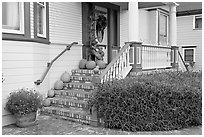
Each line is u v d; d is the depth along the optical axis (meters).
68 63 7.80
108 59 9.55
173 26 9.97
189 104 5.25
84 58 8.43
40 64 6.40
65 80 7.38
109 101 5.03
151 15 11.40
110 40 9.62
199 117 5.37
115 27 9.92
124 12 10.25
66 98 6.75
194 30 12.95
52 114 6.10
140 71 7.27
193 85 5.97
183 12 13.14
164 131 4.89
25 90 5.66
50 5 7.21
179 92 5.13
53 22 7.32
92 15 8.75
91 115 5.39
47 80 6.87
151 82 5.34
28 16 5.79
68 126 5.23
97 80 5.64
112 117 5.06
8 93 5.31
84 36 8.48
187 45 13.20
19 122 5.14
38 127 5.15
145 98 4.95
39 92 6.32
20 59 5.57
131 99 4.94
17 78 5.51
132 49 7.14
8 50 5.29
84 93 6.43
